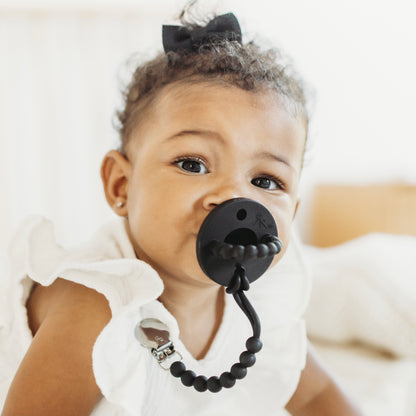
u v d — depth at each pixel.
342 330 1.02
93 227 2.10
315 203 2.09
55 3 2.01
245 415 0.54
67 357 0.39
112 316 0.40
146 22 2.13
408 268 1.06
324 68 2.06
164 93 0.47
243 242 0.39
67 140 2.07
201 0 0.69
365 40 2.01
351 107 2.05
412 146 1.97
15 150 2.03
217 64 0.47
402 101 1.98
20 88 2.04
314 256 1.22
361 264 1.06
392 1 1.96
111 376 0.40
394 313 0.97
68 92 2.08
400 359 0.97
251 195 0.43
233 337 0.54
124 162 0.52
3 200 2.02
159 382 0.46
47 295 0.46
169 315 0.44
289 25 2.06
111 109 2.10
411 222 1.94
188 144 0.42
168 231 0.42
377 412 0.74
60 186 2.07
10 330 0.48
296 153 0.48
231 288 0.39
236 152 0.42
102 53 2.11
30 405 0.37
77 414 0.39
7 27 2.03
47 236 0.52
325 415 0.63
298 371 0.58
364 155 2.05
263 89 0.45
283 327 0.61
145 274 0.43
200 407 0.49
